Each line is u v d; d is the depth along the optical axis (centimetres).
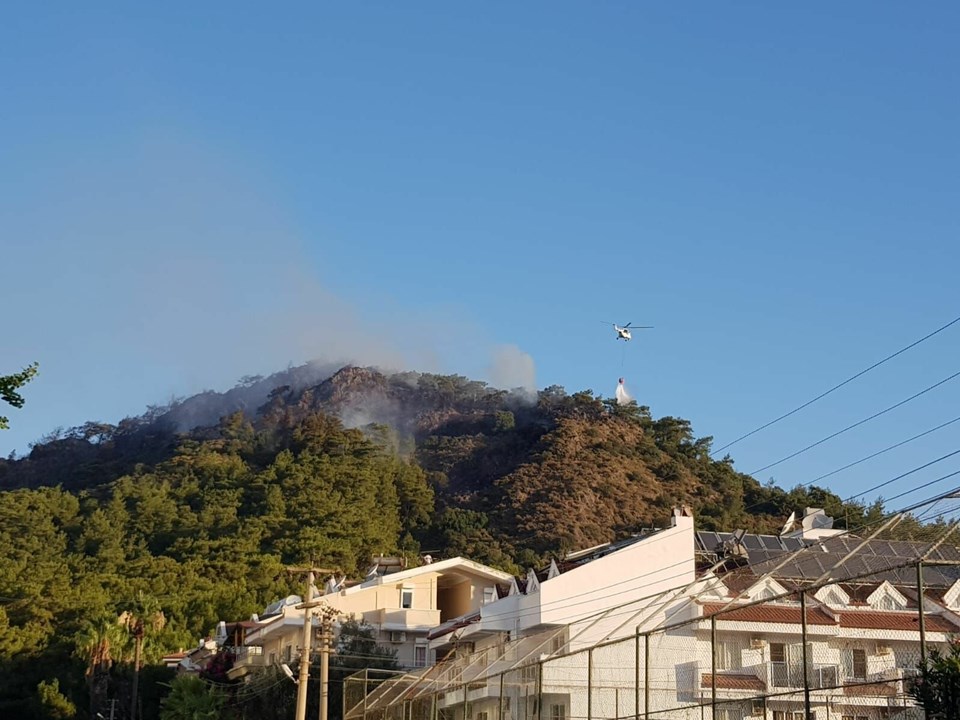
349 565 14388
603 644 2692
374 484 18075
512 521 17088
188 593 11200
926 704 1623
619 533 16488
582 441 19300
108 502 16962
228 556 13012
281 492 17162
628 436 19638
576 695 3847
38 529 15275
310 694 6031
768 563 3023
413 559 13412
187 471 18962
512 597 4938
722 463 18725
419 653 6788
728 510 16500
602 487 17512
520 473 18388
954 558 2112
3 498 15900
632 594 4766
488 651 4056
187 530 15600
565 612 4694
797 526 6456
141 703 7994
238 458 19950
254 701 6331
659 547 4838
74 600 9525
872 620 2712
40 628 9019
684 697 3316
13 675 8506
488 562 15450
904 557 2812
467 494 19288
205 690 6350
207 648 8012
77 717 8112
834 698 2658
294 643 6969
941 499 1945
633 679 3753
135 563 12675
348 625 6625
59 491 17062
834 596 2794
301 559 13950
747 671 3041
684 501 17162
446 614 7650
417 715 4231
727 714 3056
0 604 9306
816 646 2872
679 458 18775
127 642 8088
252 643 7212
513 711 3934
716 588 3141
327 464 18238
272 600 11512
